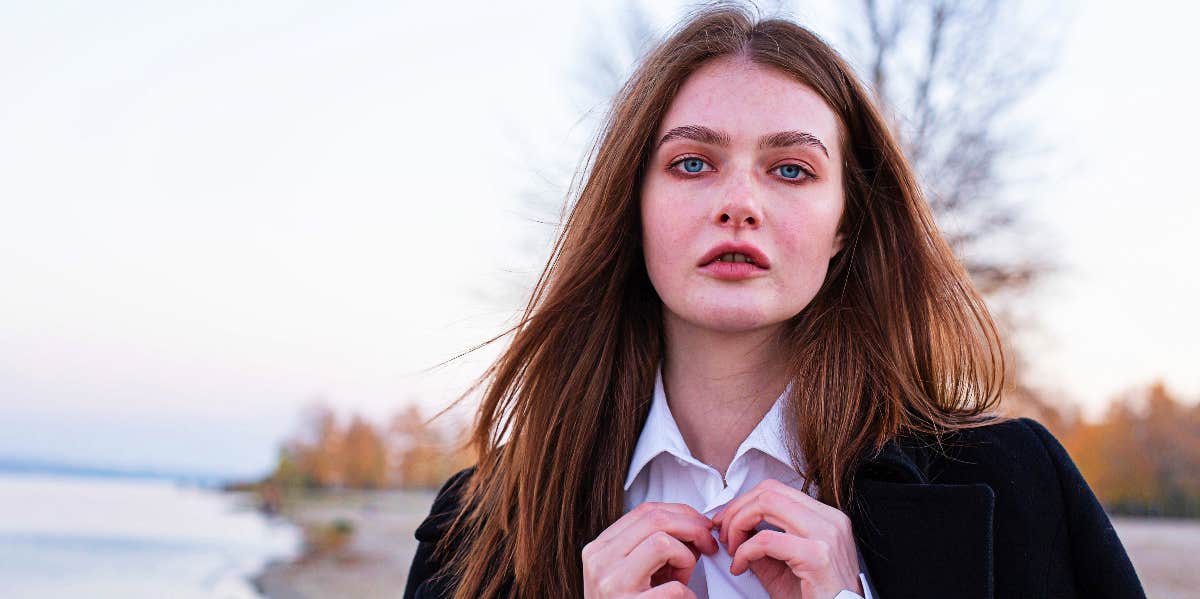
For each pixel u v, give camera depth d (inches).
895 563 52.8
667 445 57.8
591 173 62.3
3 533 1656.0
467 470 70.9
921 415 58.7
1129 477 1184.2
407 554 991.6
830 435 55.3
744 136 52.7
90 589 842.8
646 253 56.8
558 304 62.3
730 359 57.7
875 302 59.4
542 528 60.0
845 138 58.1
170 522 2065.7
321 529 1464.1
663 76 56.1
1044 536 54.0
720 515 53.2
